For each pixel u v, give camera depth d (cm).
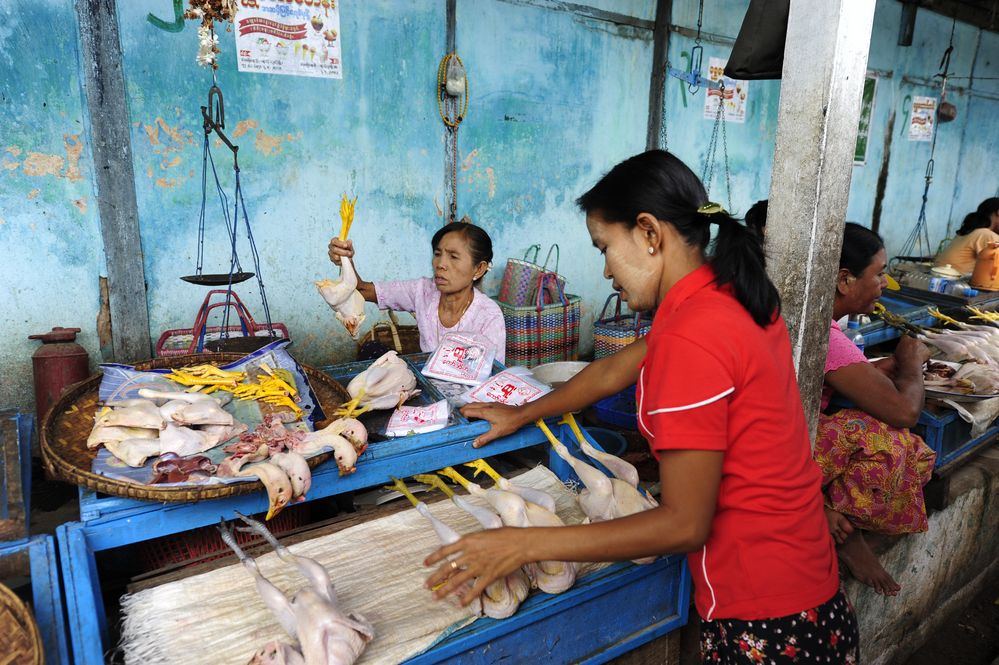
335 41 414
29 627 119
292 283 431
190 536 187
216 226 398
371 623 147
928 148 894
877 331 378
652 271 131
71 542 142
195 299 398
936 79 864
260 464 156
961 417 307
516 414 198
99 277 368
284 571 164
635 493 179
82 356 345
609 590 175
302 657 128
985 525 345
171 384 196
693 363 114
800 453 131
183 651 138
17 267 346
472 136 487
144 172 369
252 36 386
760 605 132
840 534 248
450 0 452
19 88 330
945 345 358
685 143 623
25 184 339
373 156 445
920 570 299
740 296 121
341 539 179
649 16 562
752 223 239
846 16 177
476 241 278
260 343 266
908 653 311
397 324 431
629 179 128
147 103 363
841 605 141
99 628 138
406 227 470
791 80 189
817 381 206
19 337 353
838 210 193
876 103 796
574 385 193
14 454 174
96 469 155
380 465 181
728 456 126
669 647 202
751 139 677
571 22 516
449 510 195
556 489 208
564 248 561
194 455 159
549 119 524
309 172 423
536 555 120
